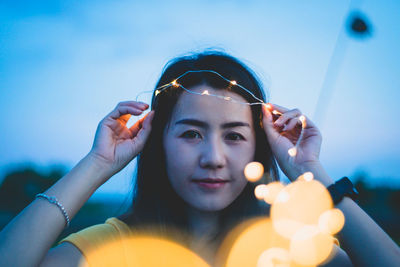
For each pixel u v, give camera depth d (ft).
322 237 4.91
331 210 4.74
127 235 5.05
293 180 5.24
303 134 5.59
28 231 4.11
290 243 5.12
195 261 4.99
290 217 5.17
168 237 5.14
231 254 5.08
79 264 4.40
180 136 4.77
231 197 4.77
